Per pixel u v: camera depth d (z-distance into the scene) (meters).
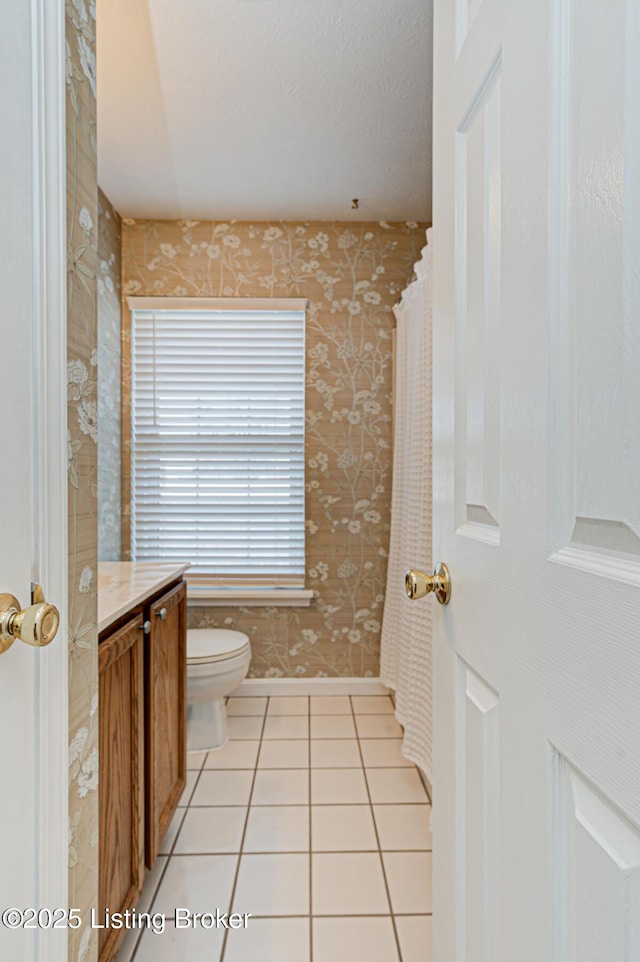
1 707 0.61
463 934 0.74
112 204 2.57
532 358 0.54
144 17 1.51
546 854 0.51
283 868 1.57
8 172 0.63
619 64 0.40
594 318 0.44
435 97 0.89
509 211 0.59
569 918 0.47
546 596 0.51
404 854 1.63
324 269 2.76
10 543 0.63
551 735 0.50
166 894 1.47
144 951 1.30
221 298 2.72
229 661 2.19
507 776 0.60
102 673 1.15
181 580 1.90
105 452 2.53
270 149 2.13
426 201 2.55
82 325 0.86
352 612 2.80
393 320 2.77
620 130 0.40
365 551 2.79
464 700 0.76
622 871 0.39
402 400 2.51
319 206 2.59
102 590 1.46
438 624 0.88
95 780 0.92
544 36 0.51
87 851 0.88
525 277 0.55
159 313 2.75
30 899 0.67
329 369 2.77
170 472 2.78
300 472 2.79
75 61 0.82
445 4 0.84
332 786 1.98
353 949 1.30
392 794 1.93
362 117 1.93
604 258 0.42
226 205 2.58
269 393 2.78
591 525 0.45
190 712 2.25
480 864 0.68
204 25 1.54
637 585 0.38
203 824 1.76
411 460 2.22
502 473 0.61
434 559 0.90
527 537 0.55
